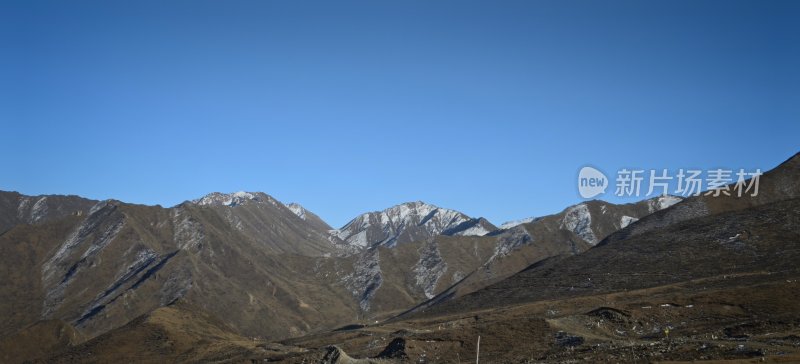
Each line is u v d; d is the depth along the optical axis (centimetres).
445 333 13862
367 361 11956
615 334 12638
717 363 8625
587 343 11912
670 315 13150
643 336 12331
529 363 11000
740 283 15238
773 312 12225
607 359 10194
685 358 9531
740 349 9662
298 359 14525
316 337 19688
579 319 13525
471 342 13188
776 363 8300
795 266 15900
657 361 9481
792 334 10444
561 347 12038
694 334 11731
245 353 17212
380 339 16175
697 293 14512
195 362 17175
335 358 11612
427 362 12644
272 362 15150
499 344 12812
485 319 16625
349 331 19712
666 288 16300
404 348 13200
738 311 12662
